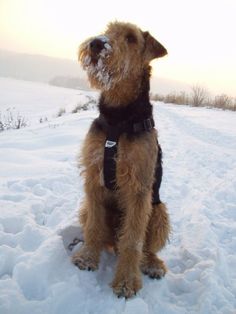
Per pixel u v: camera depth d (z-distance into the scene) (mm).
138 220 849
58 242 870
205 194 1559
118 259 878
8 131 2473
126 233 856
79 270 834
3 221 1014
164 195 1521
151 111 878
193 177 1851
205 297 804
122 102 846
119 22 934
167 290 862
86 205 935
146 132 839
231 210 1405
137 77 869
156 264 916
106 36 871
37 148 2004
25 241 919
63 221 1078
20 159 1701
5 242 915
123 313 726
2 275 796
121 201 885
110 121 841
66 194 1319
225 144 2824
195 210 1338
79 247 932
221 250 1022
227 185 1678
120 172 833
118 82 837
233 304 812
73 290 744
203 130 3408
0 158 1687
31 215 1084
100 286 823
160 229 935
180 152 2396
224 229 1216
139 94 854
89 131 894
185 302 822
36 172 1537
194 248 1054
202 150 2488
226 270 936
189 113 4996
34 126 2719
